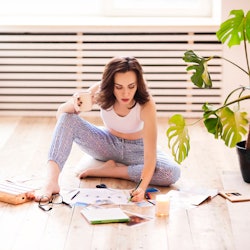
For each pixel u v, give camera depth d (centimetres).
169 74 481
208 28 472
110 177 345
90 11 512
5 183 321
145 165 315
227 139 337
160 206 291
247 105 482
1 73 484
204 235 272
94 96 322
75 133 335
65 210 296
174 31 474
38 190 323
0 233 272
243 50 475
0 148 401
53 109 489
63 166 338
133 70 301
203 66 323
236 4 464
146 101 312
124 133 337
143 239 267
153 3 511
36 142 416
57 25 473
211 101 485
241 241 266
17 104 488
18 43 478
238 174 354
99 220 281
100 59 479
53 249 257
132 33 476
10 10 512
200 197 314
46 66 482
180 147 326
